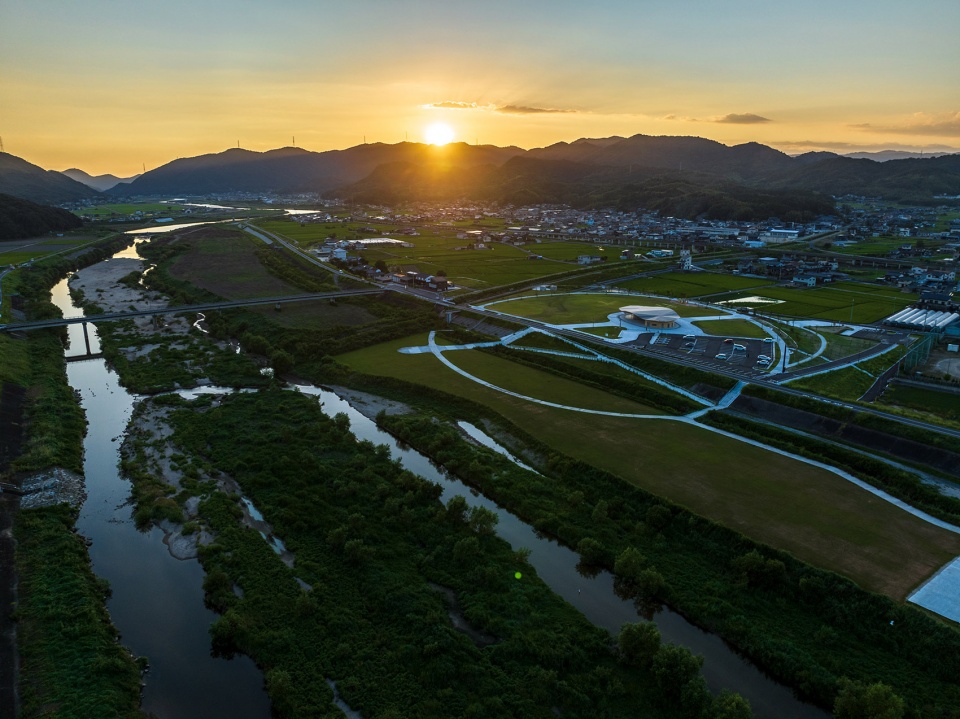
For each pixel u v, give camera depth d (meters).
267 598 64.75
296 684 53.91
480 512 76.12
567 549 75.75
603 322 175.88
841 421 102.81
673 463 92.69
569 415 112.75
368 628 60.47
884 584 64.19
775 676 55.78
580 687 53.16
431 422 109.69
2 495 83.25
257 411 116.75
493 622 60.53
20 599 63.41
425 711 50.94
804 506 80.12
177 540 76.19
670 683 52.47
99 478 92.69
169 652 58.84
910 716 49.72
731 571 68.38
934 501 80.69
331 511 81.19
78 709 49.66
